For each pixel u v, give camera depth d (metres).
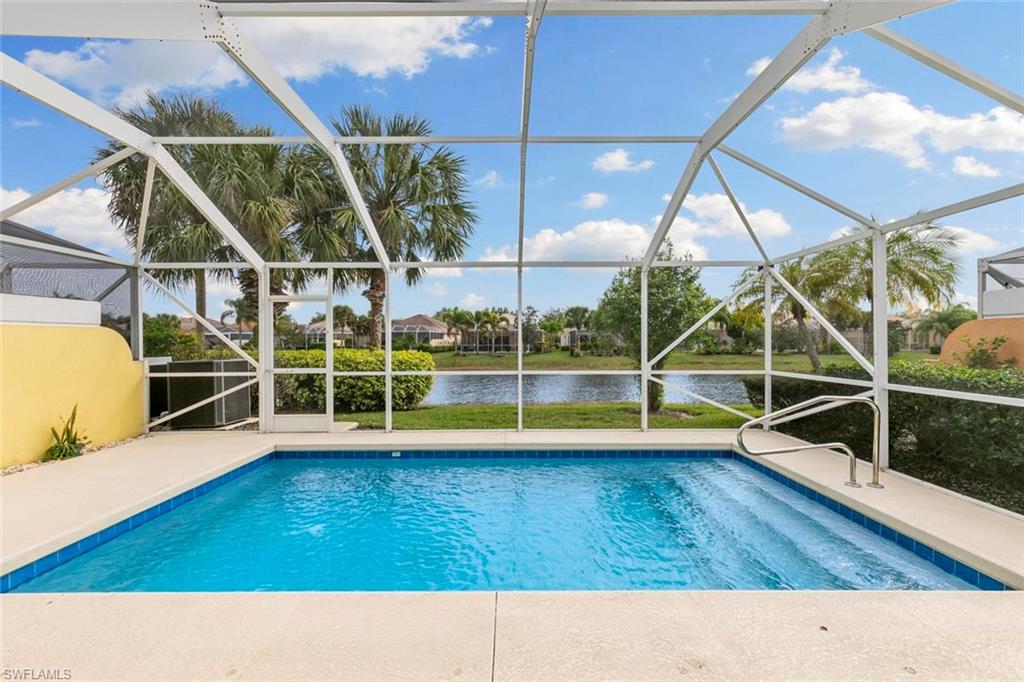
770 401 7.10
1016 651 2.04
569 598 2.47
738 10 3.44
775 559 3.66
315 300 7.14
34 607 2.40
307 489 5.27
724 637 2.13
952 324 4.51
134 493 4.32
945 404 4.45
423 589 3.26
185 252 7.43
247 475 5.72
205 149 6.54
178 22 3.58
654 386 9.12
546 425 8.14
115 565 3.56
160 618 2.30
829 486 4.43
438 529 4.24
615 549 3.85
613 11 3.58
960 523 3.51
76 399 5.95
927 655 2.01
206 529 4.22
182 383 7.45
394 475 5.75
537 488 5.28
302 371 7.06
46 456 5.51
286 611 2.35
